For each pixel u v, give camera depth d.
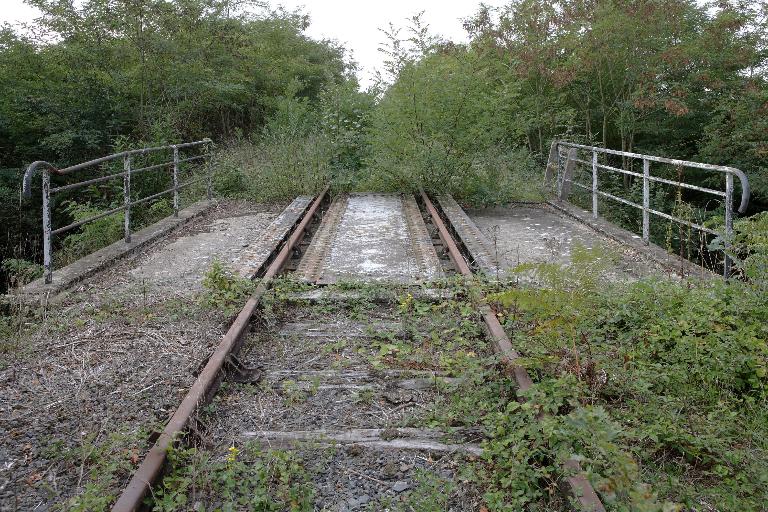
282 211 11.66
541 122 17.31
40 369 4.54
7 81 16.98
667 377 4.11
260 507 3.03
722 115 14.67
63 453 3.43
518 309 5.17
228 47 20.30
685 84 15.38
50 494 3.09
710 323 4.64
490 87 13.40
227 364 4.48
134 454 3.39
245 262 7.16
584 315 4.53
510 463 3.24
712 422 3.72
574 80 16.64
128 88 17.89
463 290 5.98
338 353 5.00
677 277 6.48
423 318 5.59
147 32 17.42
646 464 3.42
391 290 6.15
